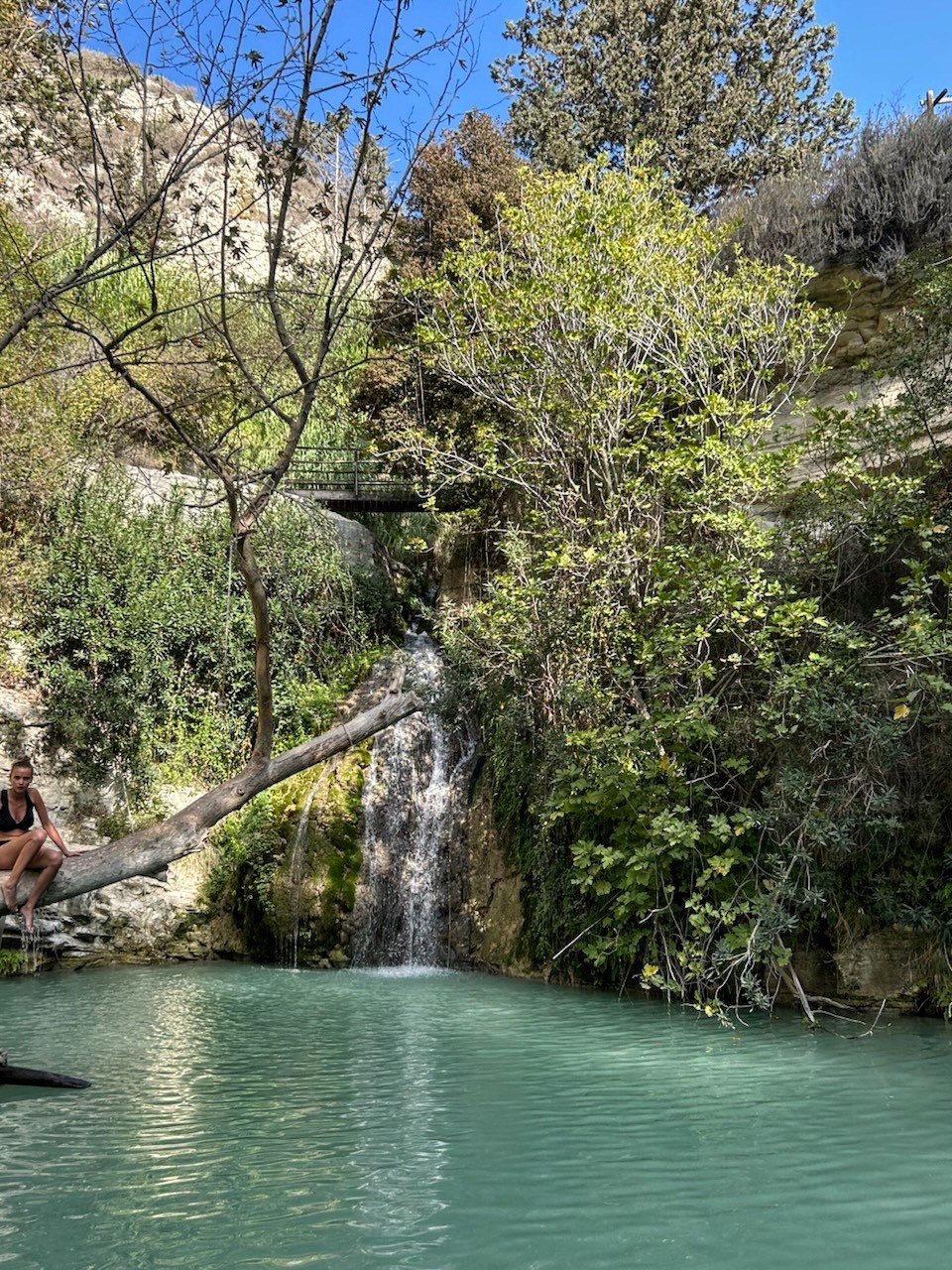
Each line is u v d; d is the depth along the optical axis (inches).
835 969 394.0
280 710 635.5
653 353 512.1
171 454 665.6
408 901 569.3
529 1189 199.2
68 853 259.9
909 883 374.9
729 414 452.1
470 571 771.4
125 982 490.3
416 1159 217.9
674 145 1190.9
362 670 670.5
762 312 507.8
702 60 1246.9
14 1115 253.9
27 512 620.7
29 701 567.2
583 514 501.7
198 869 587.2
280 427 834.2
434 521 828.0
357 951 547.8
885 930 384.5
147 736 599.8
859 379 545.0
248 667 639.8
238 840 585.3
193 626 628.4
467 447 631.8
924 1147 223.3
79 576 606.9
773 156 1238.9
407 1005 418.9
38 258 341.1
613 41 1251.8
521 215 531.8
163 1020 389.4
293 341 265.4
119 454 630.5
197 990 463.2
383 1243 172.1
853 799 351.9
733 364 490.3
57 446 611.2
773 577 424.8
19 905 252.1
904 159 549.6
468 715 576.4
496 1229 178.4
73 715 573.6
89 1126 243.6
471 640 507.2
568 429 498.6
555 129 1206.9
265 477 294.7
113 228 231.1
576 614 458.3
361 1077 295.1
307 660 657.6
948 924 368.8
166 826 263.7
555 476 520.7
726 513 444.8
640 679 446.0
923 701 361.7
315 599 660.1
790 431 478.6
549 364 499.2
